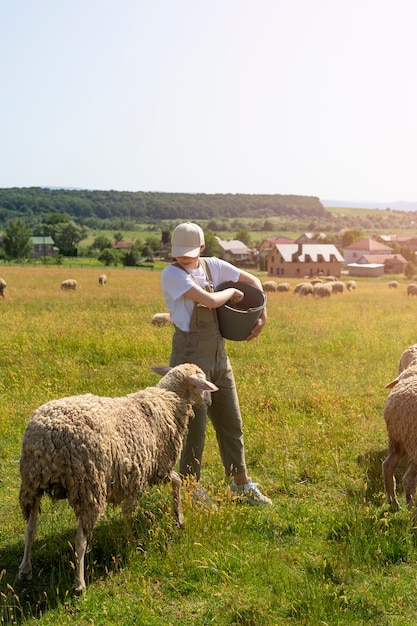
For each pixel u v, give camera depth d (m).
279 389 9.90
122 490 4.62
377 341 14.26
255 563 4.51
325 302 27.59
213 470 6.49
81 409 4.42
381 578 4.38
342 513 5.32
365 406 8.90
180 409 5.14
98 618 3.94
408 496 5.46
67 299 25.61
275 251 97.31
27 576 4.34
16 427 7.68
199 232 5.37
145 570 4.43
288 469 6.50
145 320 17.83
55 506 5.52
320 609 3.93
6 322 16.77
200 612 4.00
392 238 178.88
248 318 5.40
